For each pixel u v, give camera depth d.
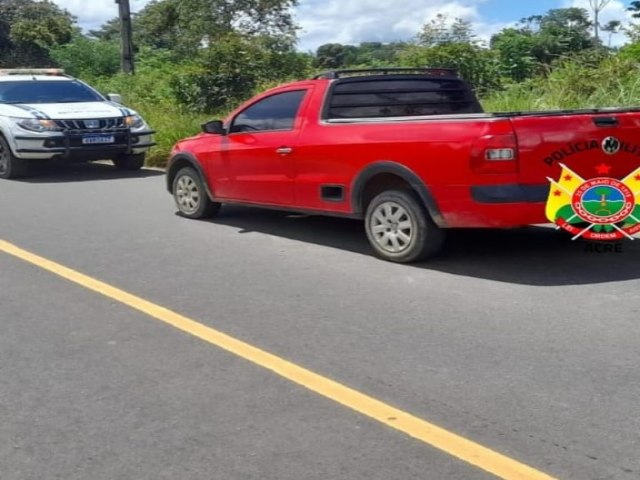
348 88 7.79
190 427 4.04
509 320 5.54
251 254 7.66
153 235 8.55
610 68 13.09
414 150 6.68
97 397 4.42
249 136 8.36
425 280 6.59
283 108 8.09
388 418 4.09
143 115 16.78
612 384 4.45
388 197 7.04
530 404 4.22
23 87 13.75
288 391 4.45
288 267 7.13
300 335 5.34
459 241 7.88
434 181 6.59
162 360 4.94
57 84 14.06
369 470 3.60
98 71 29.61
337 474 3.57
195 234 8.59
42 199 11.03
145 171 13.99
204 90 18.47
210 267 7.17
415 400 4.30
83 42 30.45
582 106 12.41
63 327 5.58
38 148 12.55
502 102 13.34
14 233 8.71
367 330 5.41
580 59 14.06
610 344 5.05
